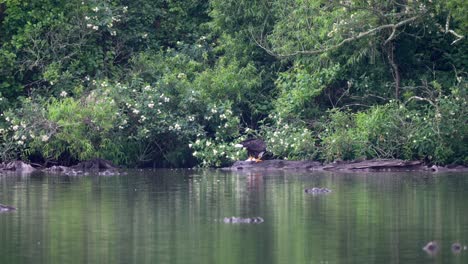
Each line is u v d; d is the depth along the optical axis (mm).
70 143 59812
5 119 60719
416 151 59750
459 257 27078
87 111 59219
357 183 48031
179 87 62250
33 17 63250
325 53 62375
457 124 58812
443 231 31500
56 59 63625
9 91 62594
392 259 26828
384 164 58125
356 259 26828
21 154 60625
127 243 29531
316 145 61562
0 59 61906
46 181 50344
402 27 62750
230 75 63688
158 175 54719
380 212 35969
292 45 64062
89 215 35625
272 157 62406
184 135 61281
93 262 26656
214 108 61719
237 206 38062
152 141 62188
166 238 30422
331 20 62562
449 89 62188
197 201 39938
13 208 37375
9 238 30547
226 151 61094
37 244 29469
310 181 49500
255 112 64125
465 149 59344
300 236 30625
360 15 60938
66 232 31672
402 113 60000
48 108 59938
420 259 26812
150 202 39656
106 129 59188
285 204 38625
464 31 60594
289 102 62688
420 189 44469
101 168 60094
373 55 61812
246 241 29781
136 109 60594
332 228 32219
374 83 63531
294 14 64312
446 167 58500
